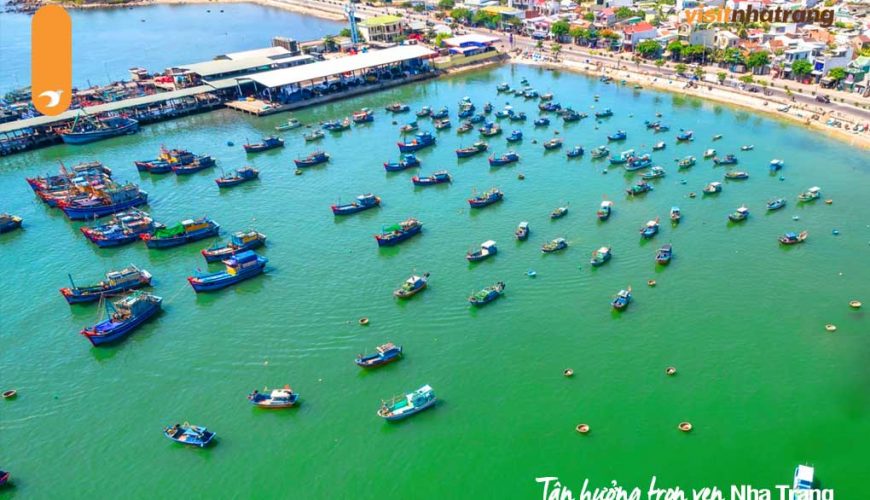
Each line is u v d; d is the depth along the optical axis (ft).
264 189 510.99
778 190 456.45
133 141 633.61
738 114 622.54
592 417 267.59
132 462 256.73
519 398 279.08
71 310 360.28
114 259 415.44
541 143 579.48
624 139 573.74
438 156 562.25
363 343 317.83
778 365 290.56
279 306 352.49
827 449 247.50
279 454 257.14
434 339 318.45
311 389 289.33
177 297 367.45
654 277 360.48
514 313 335.26
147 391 294.66
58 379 305.32
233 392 290.35
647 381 285.23
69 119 643.04
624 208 443.73
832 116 575.38
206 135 644.69
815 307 327.88
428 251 402.11
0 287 386.73
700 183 475.31
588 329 320.29
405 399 277.85
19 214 484.33
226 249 407.64
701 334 312.71
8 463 258.98
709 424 261.24
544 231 417.69
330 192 499.10
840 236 392.06
